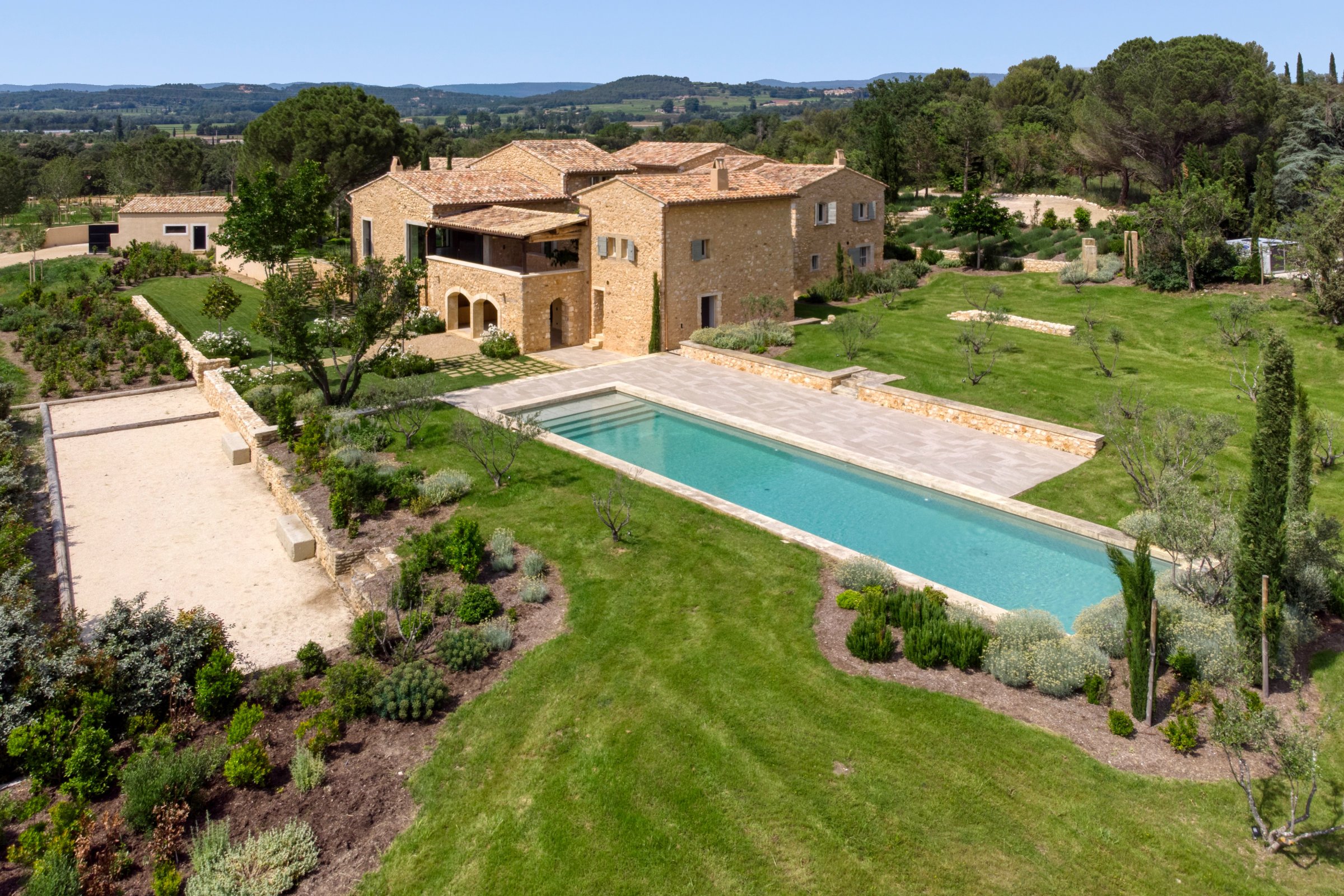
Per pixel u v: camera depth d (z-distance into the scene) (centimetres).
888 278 4912
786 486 2566
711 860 1237
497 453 2702
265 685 1573
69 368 3644
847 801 1320
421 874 1240
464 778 1402
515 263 4428
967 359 3497
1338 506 2170
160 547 2259
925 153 7650
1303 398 1773
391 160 6538
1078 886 1182
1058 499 2366
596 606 1856
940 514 2367
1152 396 3039
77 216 8650
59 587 2027
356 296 3297
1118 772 1360
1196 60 5694
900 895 1176
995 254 5456
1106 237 5197
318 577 2131
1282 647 1567
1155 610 1438
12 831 1316
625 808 1327
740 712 1516
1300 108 5644
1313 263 3547
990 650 1622
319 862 1260
